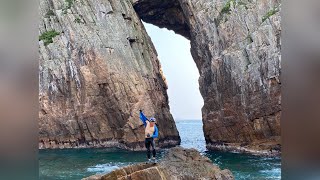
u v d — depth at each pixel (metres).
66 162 33.34
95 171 27.92
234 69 42.25
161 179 14.92
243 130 41.44
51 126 46.16
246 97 41.03
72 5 49.25
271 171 28.00
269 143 38.94
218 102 44.69
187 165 19.02
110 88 45.84
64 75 46.56
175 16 56.09
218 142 44.91
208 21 47.25
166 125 49.69
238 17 44.34
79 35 47.44
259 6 43.69
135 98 45.69
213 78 45.41
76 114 46.06
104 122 46.03
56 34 48.22
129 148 44.06
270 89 38.78
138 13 56.03
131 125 44.66
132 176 14.43
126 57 47.50
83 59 46.59
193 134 96.19
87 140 45.94
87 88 46.00
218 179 18.61
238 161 34.19
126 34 49.19
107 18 49.03
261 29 40.91
